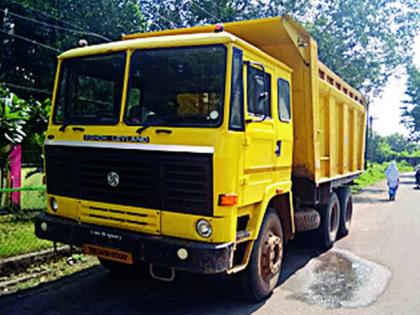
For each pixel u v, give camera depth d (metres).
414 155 71.81
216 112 4.08
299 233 8.00
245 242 4.70
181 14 23.81
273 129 5.04
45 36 26.91
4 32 24.45
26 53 27.25
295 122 6.23
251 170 4.48
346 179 9.03
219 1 21.81
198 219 4.06
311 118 6.11
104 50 4.70
